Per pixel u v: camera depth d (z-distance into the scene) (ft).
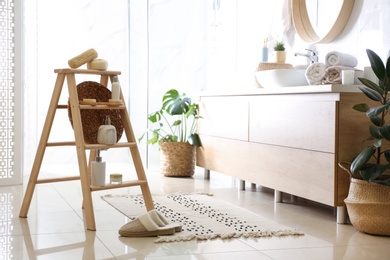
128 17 18.86
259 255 8.04
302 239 9.09
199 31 20.31
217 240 8.95
